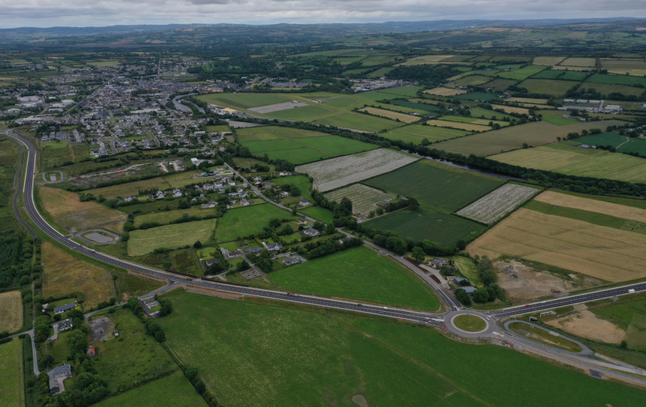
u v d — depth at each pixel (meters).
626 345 144.12
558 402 122.88
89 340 147.12
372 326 155.88
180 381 130.12
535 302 168.12
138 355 140.12
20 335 148.38
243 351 142.75
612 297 168.75
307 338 149.38
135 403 121.81
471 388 128.25
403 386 128.75
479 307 166.38
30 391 125.50
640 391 126.06
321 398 123.81
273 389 127.00
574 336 149.75
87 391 122.88
